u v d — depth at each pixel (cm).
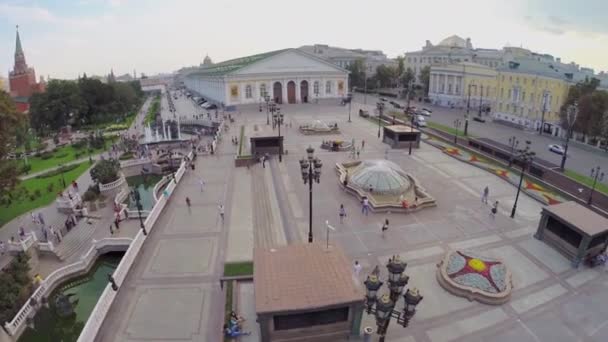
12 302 2650
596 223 2770
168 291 2464
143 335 2089
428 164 5075
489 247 2969
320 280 2011
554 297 2389
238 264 2727
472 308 2270
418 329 2095
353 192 3916
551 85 7500
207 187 4319
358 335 1994
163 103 15500
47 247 3422
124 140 7800
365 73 15362
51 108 9512
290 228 3250
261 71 10706
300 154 5500
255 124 8038
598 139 6531
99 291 3209
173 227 3350
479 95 10719
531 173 4772
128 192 5141
